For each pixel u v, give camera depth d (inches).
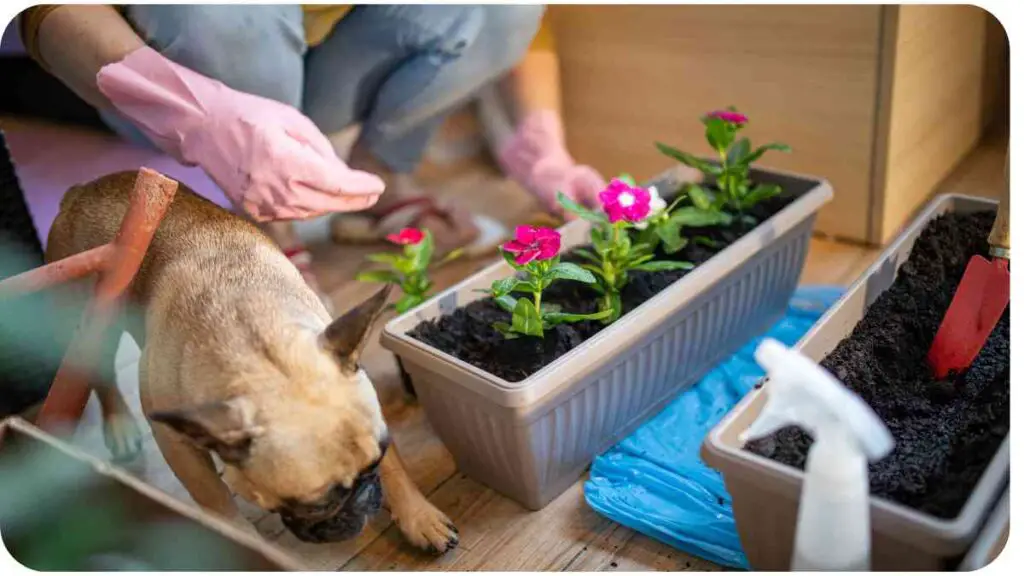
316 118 89.7
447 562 56.8
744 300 71.3
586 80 99.0
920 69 82.7
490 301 66.6
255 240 58.1
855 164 84.4
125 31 65.2
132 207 51.6
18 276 51.2
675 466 62.0
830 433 38.5
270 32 73.4
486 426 57.3
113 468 49.5
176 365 50.0
